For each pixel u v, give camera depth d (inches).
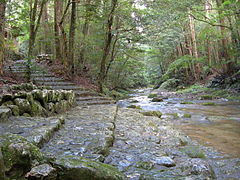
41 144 109.7
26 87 249.9
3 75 332.8
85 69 582.2
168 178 91.2
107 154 117.0
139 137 159.0
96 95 386.0
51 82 396.5
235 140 182.1
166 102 546.9
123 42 614.9
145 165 104.7
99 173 83.0
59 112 225.3
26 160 78.0
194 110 383.9
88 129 154.3
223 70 749.3
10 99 161.6
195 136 197.2
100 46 617.0
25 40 759.7
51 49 720.3
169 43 943.7
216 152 150.3
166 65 1401.3
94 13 452.4
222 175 113.2
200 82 899.4
